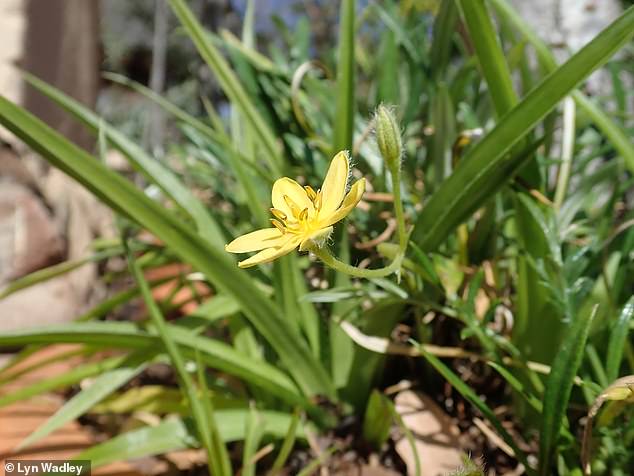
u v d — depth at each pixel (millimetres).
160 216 114
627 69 172
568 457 97
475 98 179
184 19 141
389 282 109
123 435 119
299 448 131
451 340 138
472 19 106
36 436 111
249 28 201
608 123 117
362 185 70
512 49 135
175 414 161
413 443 107
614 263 119
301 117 158
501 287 141
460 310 107
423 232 113
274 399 136
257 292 120
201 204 137
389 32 177
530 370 108
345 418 129
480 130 130
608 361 95
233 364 124
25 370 146
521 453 98
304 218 76
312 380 128
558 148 174
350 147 125
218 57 145
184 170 218
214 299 144
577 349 89
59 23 280
